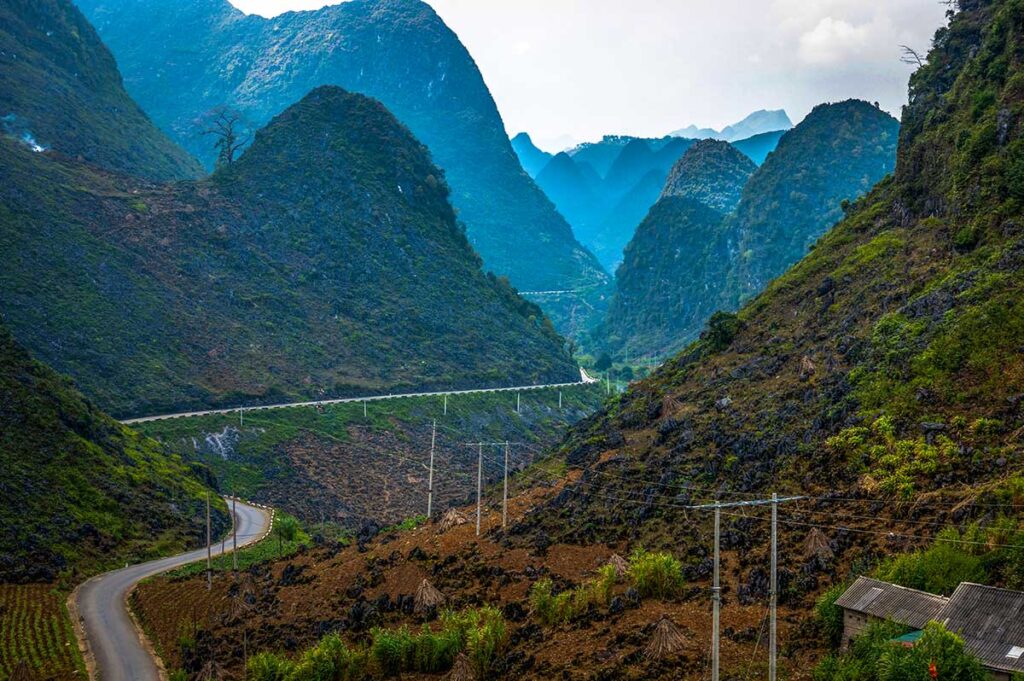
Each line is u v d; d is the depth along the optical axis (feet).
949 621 150.71
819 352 312.71
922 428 231.50
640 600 213.66
